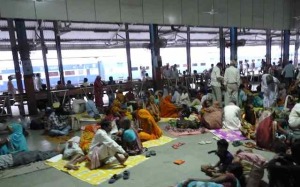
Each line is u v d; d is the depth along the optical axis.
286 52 15.41
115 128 5.03
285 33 15.26
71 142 4.34
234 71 7.23
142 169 3.65
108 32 12.10
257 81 15.07
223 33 14.44
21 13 7.61
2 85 11.61
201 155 4.07
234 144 4.45
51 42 11.73
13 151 4.34
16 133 4.50
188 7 11.06
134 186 3.17
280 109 5.95
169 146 4.61
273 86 7.01
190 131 5.48
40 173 3.73
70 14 8.42
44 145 5.16
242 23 12.91
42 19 7.96
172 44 15.10
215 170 3.32
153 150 4.39
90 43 12.66
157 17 10.30
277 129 4.25
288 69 10.29
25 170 3.83
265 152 4.04
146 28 12.66
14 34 9.37
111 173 3.57
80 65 13.27
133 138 4.25
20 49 8.17
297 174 2.33
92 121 7.05
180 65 16.08
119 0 9.34
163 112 7.12
